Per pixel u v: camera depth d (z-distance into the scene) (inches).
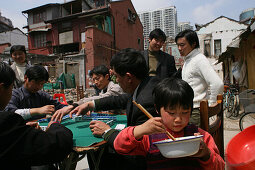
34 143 35.5
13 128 34.7
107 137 46.6
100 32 596.7
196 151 30.1
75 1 711.1
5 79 37.8
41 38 751.1
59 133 39.6
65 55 643.5
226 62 418.6
